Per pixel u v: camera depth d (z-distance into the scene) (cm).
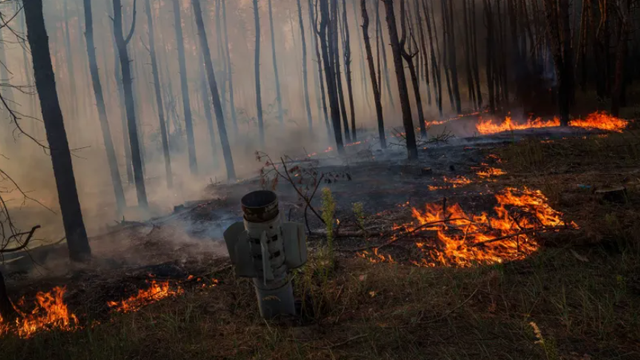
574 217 531
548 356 259
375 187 816
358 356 297
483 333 308
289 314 372
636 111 1445
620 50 1416
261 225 347
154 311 411
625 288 347
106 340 352
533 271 405
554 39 1386
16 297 491
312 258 495
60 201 611
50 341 369
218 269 500
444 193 722
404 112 1040
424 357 288
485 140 1241
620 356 264
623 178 677
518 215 571
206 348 330
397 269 453
